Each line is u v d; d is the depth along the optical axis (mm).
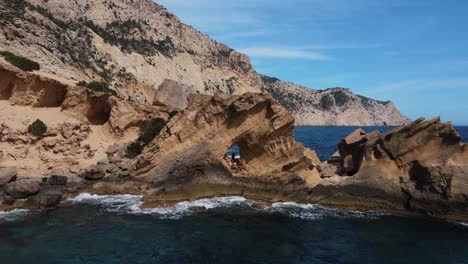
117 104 41938
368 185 29953
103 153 37656
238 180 32000
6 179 28906
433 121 28672
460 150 27656
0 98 37750
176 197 30312
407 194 28688
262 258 19828
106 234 22688
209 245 21391
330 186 30938
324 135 129125
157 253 20094
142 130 41531
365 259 20031
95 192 31500
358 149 33312
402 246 21906
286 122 31812
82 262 18766
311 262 19516
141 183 32125
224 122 32625
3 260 18750
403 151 29312
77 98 40844
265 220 26250
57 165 33469
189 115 33906
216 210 28125
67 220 25031
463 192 26484
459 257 20375
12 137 33250
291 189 31547
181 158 31922
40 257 19219
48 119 37812
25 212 26484
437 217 27203
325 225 25469
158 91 53969
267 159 32969
